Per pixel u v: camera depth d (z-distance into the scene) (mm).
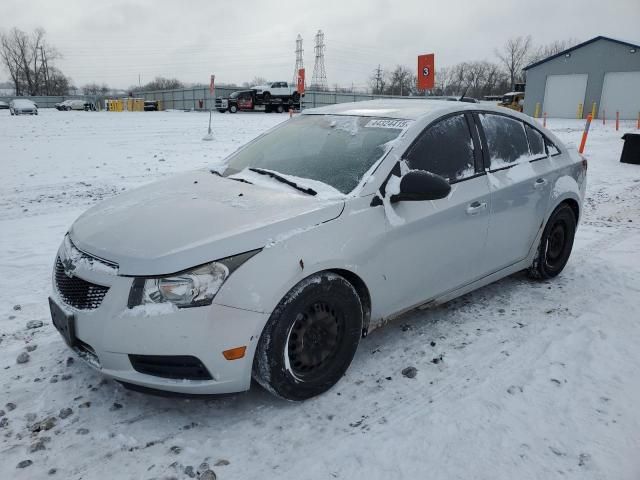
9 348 3463
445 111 3707
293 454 2504
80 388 3004
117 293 2535
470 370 3232
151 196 3326
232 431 2666
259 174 3584
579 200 4699
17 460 2430
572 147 4867
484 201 3713
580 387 3049
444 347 3514
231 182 3480
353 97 56656
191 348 2477
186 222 2801
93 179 10117
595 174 11250
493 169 3898
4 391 2967
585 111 34188
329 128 3861
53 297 2896
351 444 2572
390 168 3248
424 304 3594
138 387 2615
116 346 2523
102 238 2807
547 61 35406
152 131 21703
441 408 2854
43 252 5566
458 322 3883
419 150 3438
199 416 2783
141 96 65688
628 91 32188
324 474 2373
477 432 2658
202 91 56000
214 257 2531
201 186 3434
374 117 3756
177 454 2494
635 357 3381
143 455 2482
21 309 4105
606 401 2916
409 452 2514
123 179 10172
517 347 3510
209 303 2484
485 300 4281
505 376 3162
